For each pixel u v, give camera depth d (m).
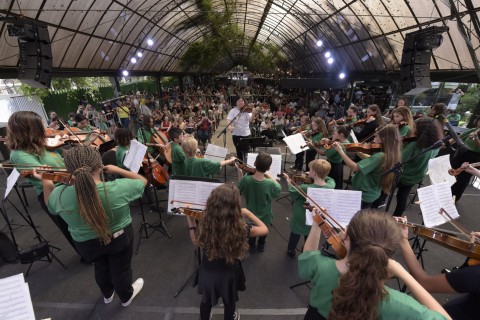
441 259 3.26
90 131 5.24
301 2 9.48
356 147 3.78
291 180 2.84
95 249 1.97
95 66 9.74
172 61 17.66
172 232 3.81
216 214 1.68
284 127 9.78
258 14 14.62
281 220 4.19
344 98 13.54
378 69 9.52
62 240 3.60
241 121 5.75
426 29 4.60
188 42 17.11
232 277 1.90
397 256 3.29
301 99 15.20
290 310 2.59
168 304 2.62
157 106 14.63
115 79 11.62
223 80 31.58
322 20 9.95
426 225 2.08
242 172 3.57
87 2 6.57
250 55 29.67
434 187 2.19
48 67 5.09
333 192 2.24
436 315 1.00
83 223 1.83
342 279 1.04
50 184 2.02
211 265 1.86
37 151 2.41
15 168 2.31
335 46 11.34
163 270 3.07
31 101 11.43
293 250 3.27
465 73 6.07
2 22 5.25
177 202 2.29
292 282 2.93
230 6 13.32
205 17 13.96
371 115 5.20
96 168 1.81
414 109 10.13
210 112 11.53
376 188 3.03
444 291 1.31
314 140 5.19
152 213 4.33
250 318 2.50
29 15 5.67
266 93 20.67
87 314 2.51
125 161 3.01
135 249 3.43
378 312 1.02
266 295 2.76
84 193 1.68
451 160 4.20
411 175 3.25
